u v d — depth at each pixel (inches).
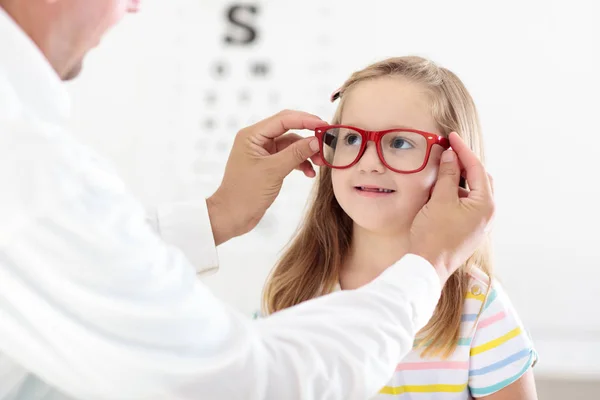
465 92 40.7
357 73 39.9
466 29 84.0
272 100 89.8
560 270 81.1
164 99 90.7
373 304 28.2
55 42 27.1
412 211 37.1
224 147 90.3
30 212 24.2
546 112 82.0
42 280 24.6
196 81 90.7
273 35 89.8
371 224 37.4
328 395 26.8
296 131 62.1
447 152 33.9
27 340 25.3
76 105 90.6
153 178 90.7
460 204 31.8
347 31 88.0
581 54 81.6
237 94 90.3
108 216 25.1
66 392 26.7
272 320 28.4
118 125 90.7
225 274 86.4
